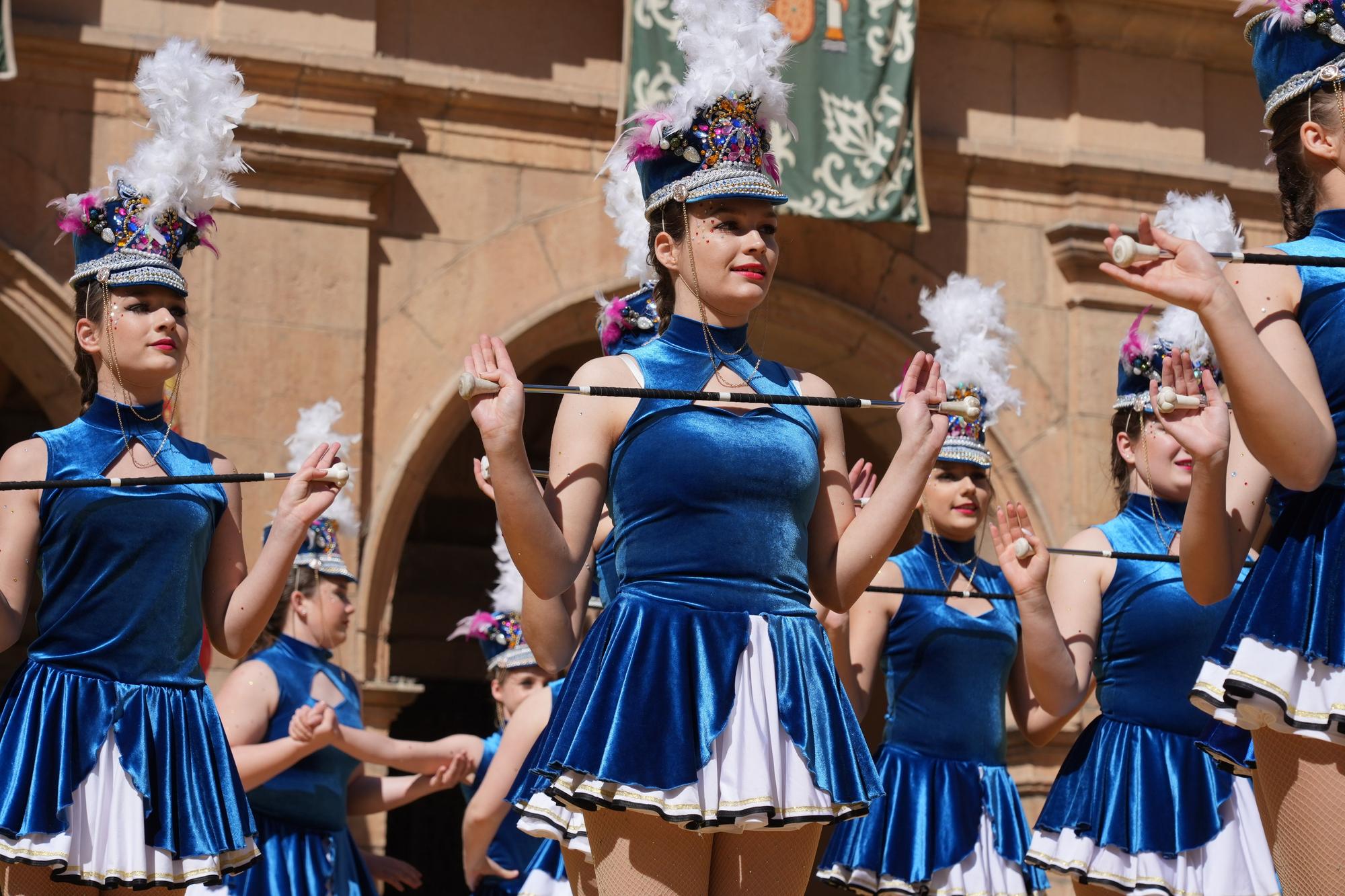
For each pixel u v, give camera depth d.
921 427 4.16
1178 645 5.95
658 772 3.74
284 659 7.62
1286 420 3.51
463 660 15.91
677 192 4.22
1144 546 6.14
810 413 4.30
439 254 11.16
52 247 10.45
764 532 3.99
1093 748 6.06
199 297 10.60
